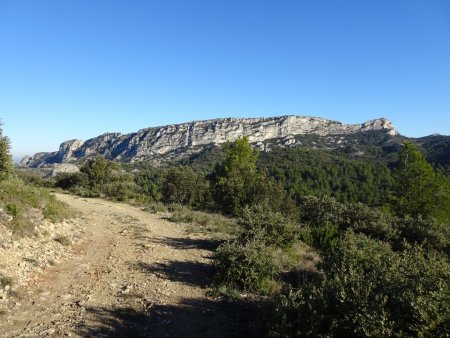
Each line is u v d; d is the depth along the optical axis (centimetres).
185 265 1075
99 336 619
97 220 1781
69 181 3962
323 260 933
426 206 2925
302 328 563
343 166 8950
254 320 699
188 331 663
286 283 891
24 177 4125
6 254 902
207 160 12925
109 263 1051
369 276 633
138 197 3142
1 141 1547
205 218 1906
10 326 623
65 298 769
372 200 5800
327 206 1627
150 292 837
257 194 2269
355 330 494
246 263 892
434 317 466
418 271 607
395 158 11344
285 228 1162
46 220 1305
